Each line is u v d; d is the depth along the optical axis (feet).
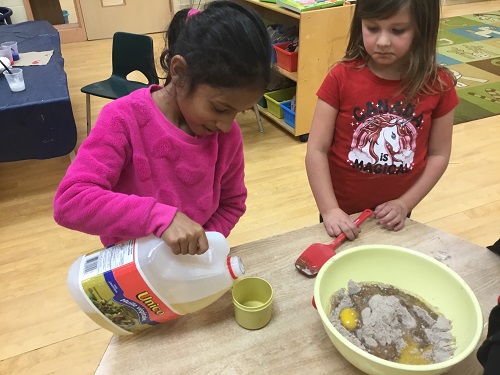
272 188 7.42
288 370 2.17
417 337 2.26
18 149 6.51
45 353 4.81
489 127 9.02
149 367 2.18
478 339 2.05
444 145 3.77
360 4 3.25
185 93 2.25
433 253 2.92
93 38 14.35
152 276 2.09
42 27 9.59
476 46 12.89
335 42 7.92
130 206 2.16
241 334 2.35
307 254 2.77
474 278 2.72
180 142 2.54
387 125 3.62
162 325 2.39
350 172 3.86
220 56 2.09
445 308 2.41
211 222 2.98
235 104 2.21
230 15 2.17
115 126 2.42
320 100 3.77
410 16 3.10
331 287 2.47
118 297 2.10
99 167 2.32
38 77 7.09
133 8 14.28
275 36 9.18
